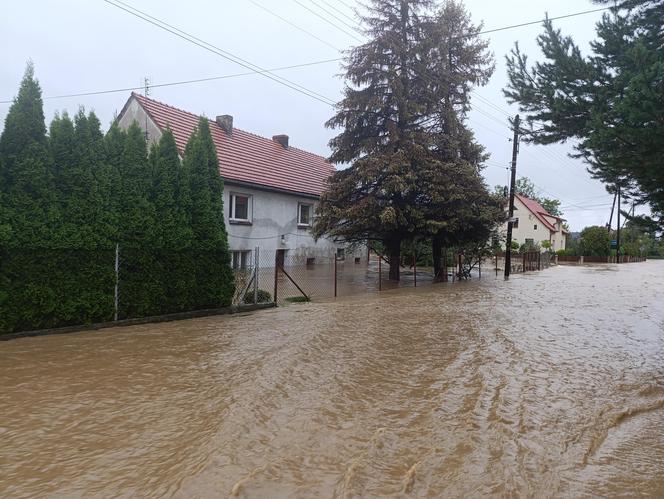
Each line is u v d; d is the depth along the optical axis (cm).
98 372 546
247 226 1797
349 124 1656
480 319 969
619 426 421
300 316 981
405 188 1523
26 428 387
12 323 698
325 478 310
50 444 357
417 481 309
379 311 1057
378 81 1644
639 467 340
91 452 345
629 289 1741
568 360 646
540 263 3350
